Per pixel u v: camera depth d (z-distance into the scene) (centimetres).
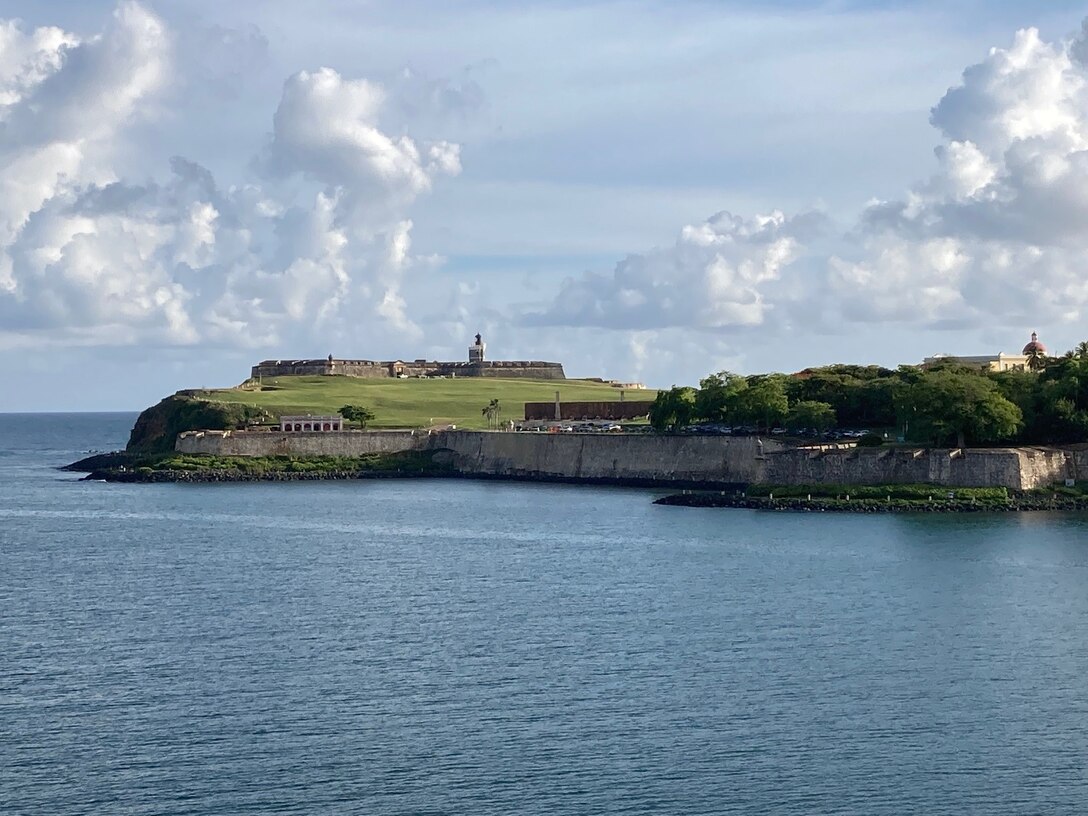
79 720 10581
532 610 14438
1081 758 9731
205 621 14050
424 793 9138
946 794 9150
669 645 12750
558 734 10219
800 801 9038
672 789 9206
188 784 9300
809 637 13050
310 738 10150
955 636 13025
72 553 19212
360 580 16500
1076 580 15662
